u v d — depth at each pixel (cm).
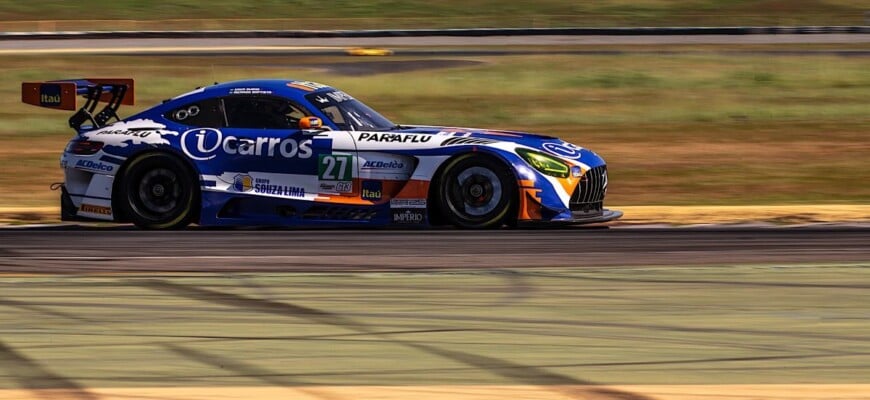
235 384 1842
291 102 3581
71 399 1748
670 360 1995
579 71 11106
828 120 7825
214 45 16738
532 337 2158
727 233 3416
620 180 5366
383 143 3469
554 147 3541
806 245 3189
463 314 2344
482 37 17762
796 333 2188
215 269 2822
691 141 6856
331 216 3488
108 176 3556
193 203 3519
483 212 3412
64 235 3409
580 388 1816
